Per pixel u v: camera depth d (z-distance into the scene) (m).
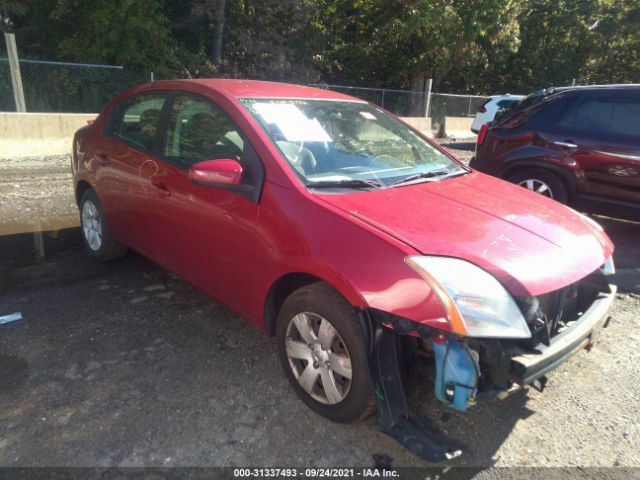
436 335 2.23
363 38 23.38
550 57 27.28
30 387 2.91
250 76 20.70
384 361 2.42
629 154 5.36
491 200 3.11
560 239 2.74
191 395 2.90
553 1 25.95
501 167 6.27
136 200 3.91
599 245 2.92
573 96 5.84
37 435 2.54
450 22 19.31
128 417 2.70
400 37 20.91
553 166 5.84
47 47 17.89
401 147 3.74
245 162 3.05
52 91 13.34
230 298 3.25
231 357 3.29
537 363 2.26
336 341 2.59
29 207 6.59
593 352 3.53
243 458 2.46
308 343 2.71
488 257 2.42
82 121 11.05
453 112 20.20
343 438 2.62
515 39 21.78
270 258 2.81
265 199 2.88
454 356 2.21
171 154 3.64
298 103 3.54
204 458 2.45
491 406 2.92
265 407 2.82
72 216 6.28
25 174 8.38
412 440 2.33
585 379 3.22
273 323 3.03
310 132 3.30
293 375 2.84
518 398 3.01
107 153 4.25
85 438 2.54
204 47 20.98
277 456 2.49
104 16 16.67
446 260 2.35
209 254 3.29
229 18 21.09
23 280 4.35
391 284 2.32
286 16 21.12
